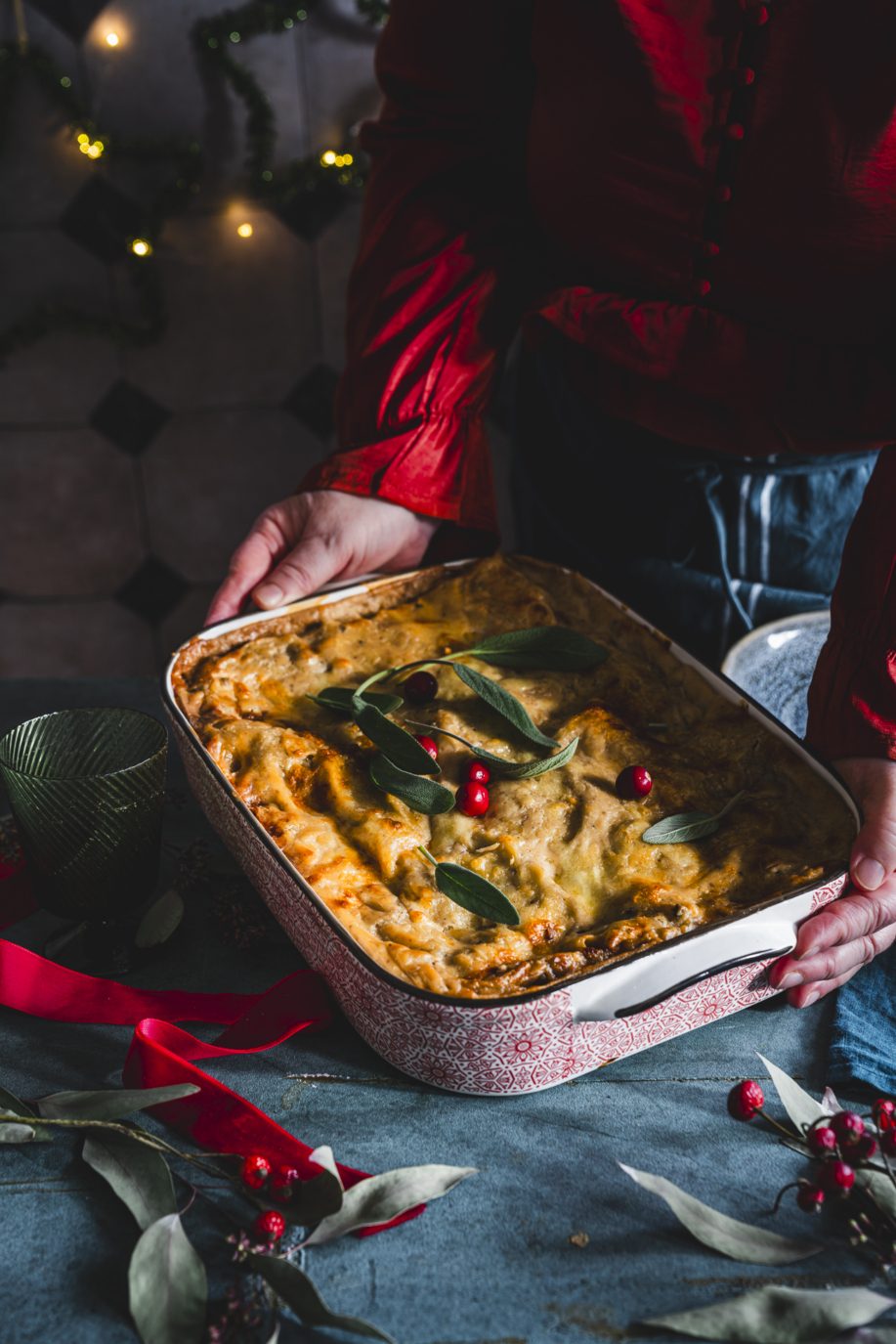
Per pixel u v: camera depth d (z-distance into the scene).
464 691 0.89
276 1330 0.56
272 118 1.70
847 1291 0.56
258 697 0.89
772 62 0.79
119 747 0.83
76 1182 0.65
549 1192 0.64
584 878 0.75
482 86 1.01
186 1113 0.68
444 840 0.78
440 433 1.07
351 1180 0.64
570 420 1.11
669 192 0.87
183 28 1.66
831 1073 0.71
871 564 0.78
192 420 1.92
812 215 0.81
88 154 1.70
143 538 2.00
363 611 0.97
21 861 0.86
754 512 1.08
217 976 0.79
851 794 0.76
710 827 0.77
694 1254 0.61
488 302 1.07
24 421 1.91
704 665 0.88
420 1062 0.69
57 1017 0.75
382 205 1.08
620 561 1.15
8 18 1.65
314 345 1.87
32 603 2.05
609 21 0.83
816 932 0.70
